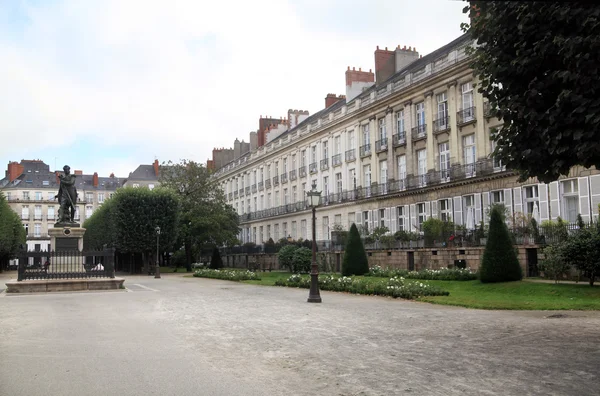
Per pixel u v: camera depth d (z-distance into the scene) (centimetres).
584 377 661
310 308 1549
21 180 10331
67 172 2802
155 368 751
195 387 646
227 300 1856
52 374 720
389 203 4125
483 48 896
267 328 1135
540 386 622
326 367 746
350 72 5103
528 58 788
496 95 896
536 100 798
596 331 1023
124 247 4653
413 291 1881
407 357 802
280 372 722
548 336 968
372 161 4403
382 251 3588
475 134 3288
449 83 3497
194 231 5578
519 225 2631
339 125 4944
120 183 11675
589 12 716
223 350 883
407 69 4450
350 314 1380
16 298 2039
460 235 2936
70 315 1417
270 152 6438
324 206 5075
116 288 2445
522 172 887
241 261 6206
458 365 739
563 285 1872
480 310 1459
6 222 5309
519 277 2144
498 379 658
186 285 2869
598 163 797
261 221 6662
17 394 623
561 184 2720
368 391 620
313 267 1777
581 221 2327
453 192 3444
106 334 1068
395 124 4134
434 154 3653
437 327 1112
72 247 2723
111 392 627
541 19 772
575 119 750
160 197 4731
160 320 1294
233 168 7744
